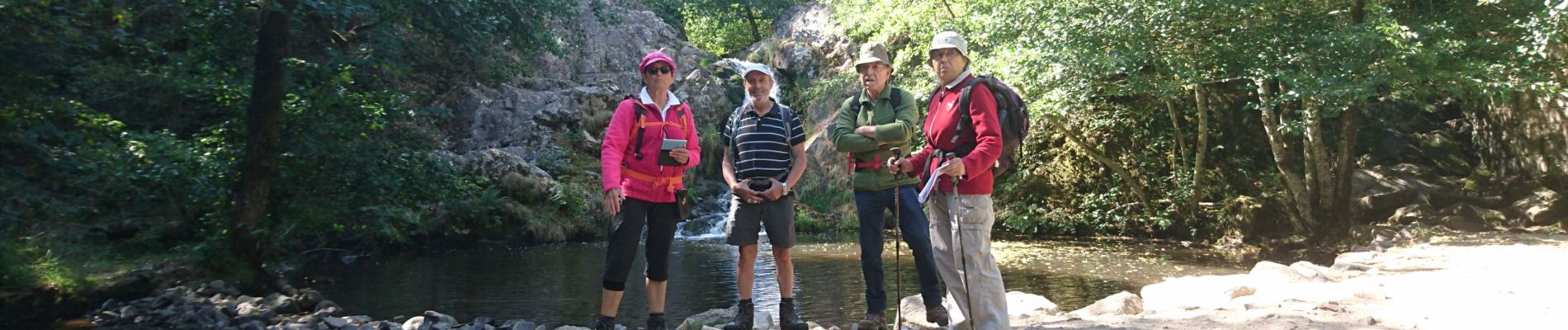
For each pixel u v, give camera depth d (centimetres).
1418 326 395
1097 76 1097
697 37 3341
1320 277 612
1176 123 1430
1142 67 1158
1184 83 1134
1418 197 1285
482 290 892
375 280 977
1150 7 1017
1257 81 1076
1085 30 1070
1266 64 1035
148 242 920
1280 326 396
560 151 1809
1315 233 1233
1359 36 941
